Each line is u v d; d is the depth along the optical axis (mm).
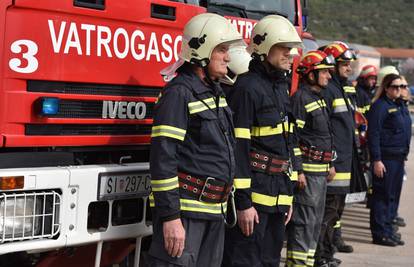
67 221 4180
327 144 5965
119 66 4617
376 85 10477
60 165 4387
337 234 7758
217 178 4055
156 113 3998
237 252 4660
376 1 106375
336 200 6555
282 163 4734
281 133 4730
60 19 4289
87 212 4266
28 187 4016
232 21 5906
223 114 4176
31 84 4207
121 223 4512
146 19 4734
